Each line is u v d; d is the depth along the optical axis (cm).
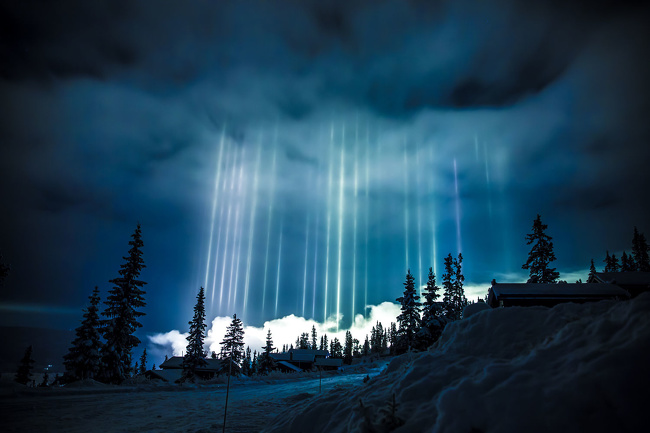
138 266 3219
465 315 870
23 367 5284
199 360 4491
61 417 1129
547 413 384
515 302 2134
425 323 3878
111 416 1175
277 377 3128
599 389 382
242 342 5253
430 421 497
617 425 352
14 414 1135
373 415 572
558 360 463
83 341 3067
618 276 2461
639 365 383
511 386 434
